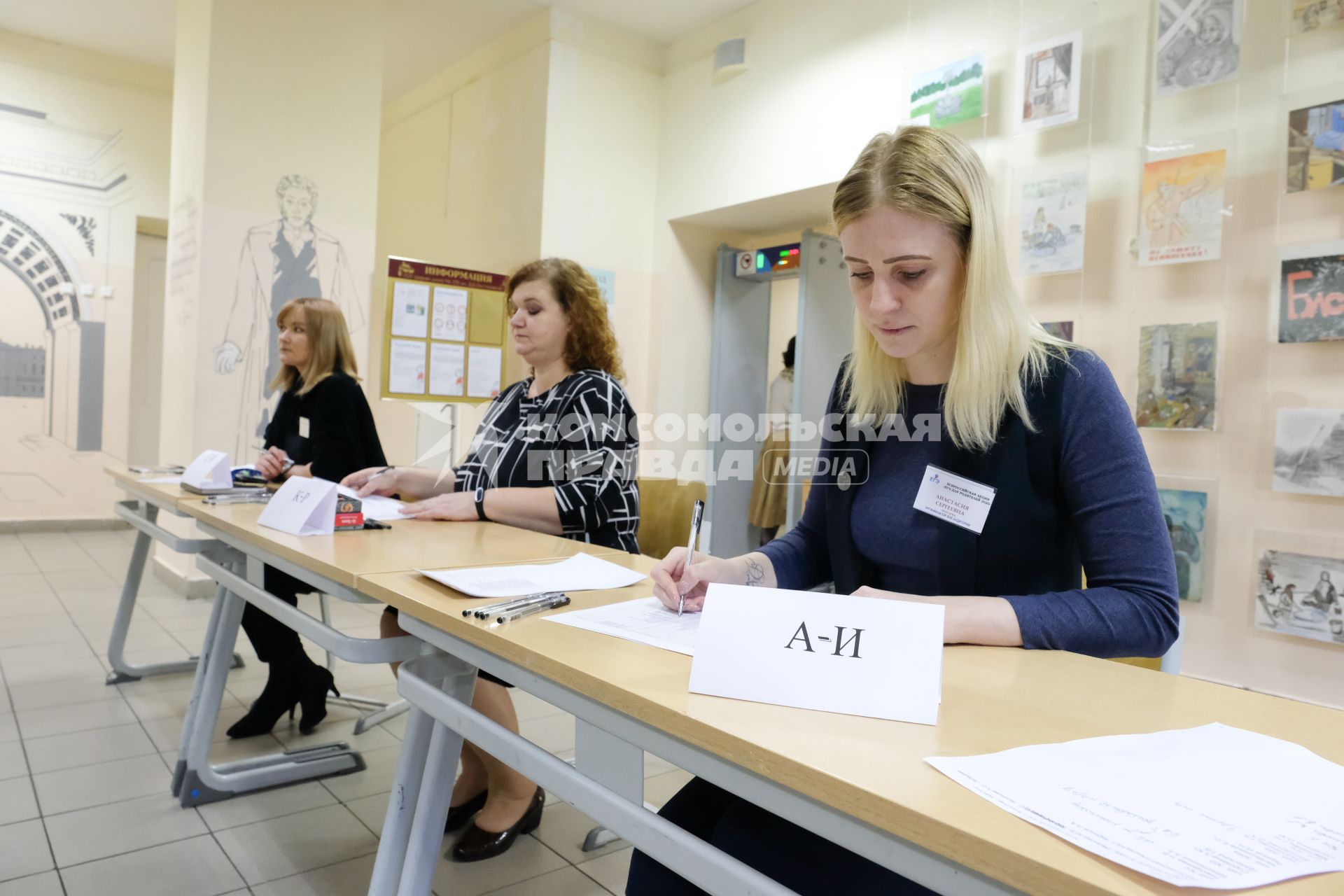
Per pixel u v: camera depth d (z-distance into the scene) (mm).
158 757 2371
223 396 4039
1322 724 716
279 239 4168
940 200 997
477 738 974
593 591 1207
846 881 841
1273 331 2551
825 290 4547
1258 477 2619
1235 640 2670
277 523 1701
